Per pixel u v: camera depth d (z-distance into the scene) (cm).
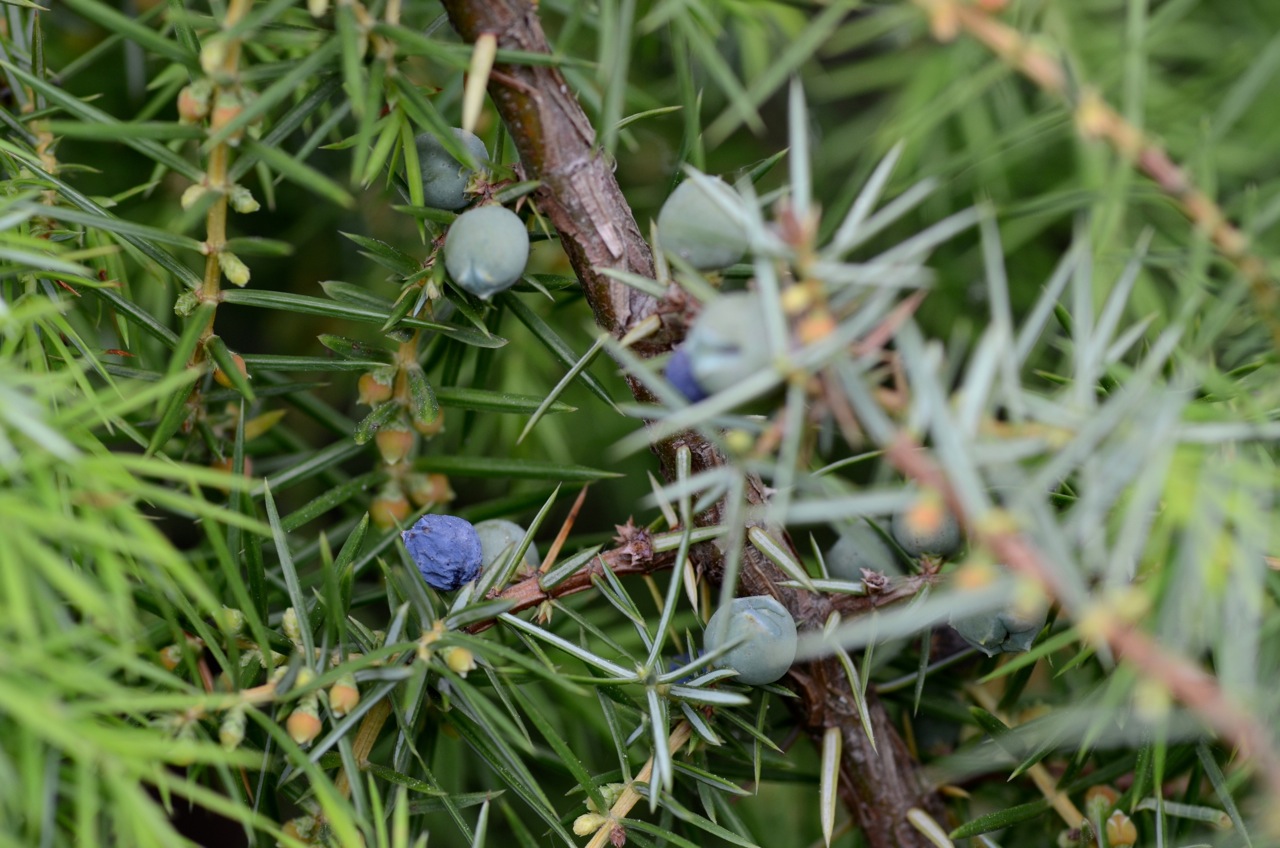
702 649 27
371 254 27
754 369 23
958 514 23
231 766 26
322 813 26
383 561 27
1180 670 23
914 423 23
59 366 27
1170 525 24
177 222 25
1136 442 23
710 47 26
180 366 26
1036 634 26
